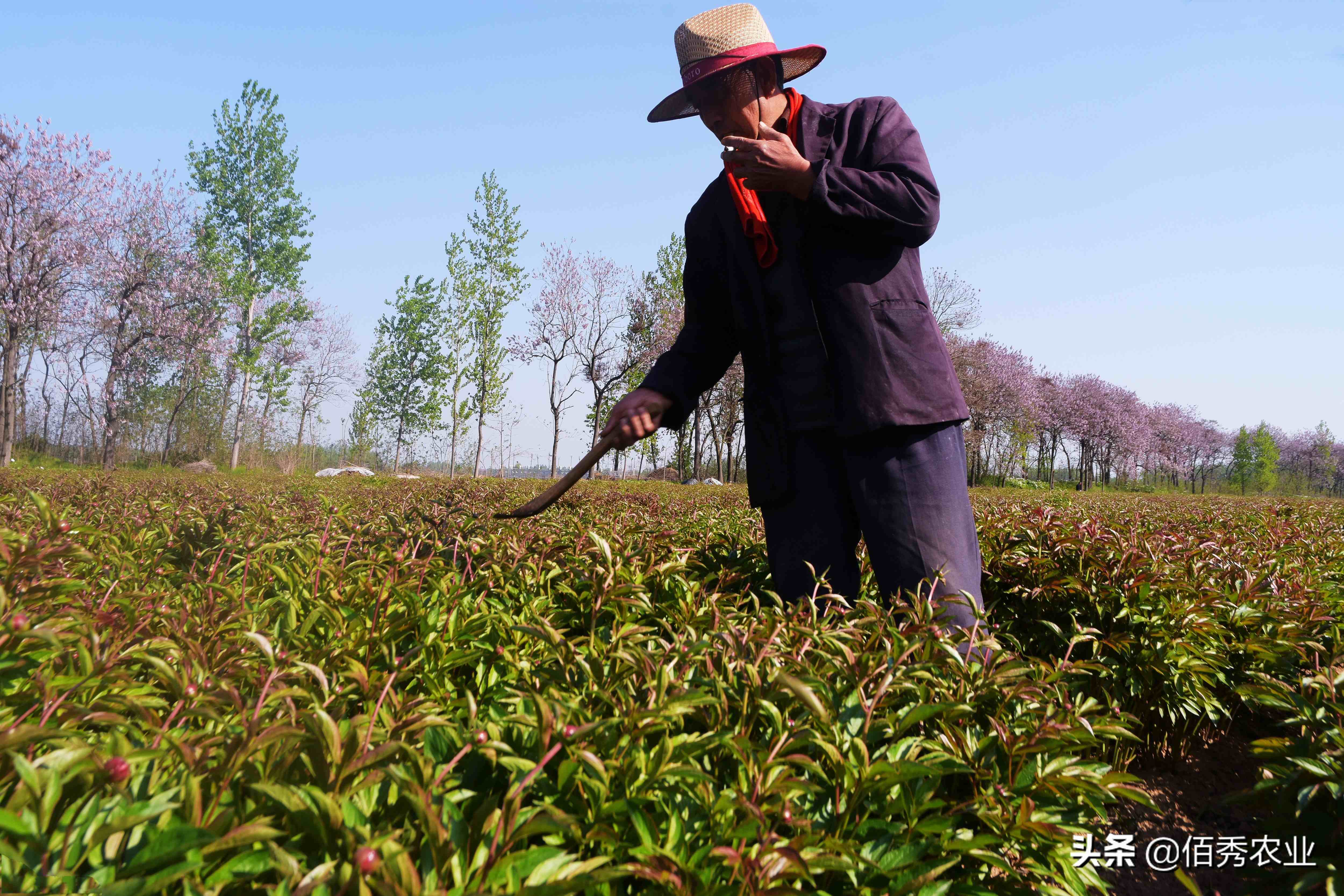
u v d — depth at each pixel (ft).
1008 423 192.24
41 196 92.22
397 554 7.41
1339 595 11.53
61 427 133.08
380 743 3.92
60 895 2.77
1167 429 267.39
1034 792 4.83
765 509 9.04
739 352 9.88
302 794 3.22
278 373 139.23
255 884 3.20
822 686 4.83
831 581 8.41
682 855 3.73
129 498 15.16
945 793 5.30
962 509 7.93
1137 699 9.11
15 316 94.94
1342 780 4.97
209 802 3.37
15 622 4.36
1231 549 12.89
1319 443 314.35
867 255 7.98
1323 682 6.12
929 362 7.88
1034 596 10.07
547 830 3.37
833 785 4.39
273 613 6.93
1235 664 9.62
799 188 7.59
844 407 7.81
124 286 107.34
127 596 6.39
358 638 5.95
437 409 148.15
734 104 8.09
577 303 125.59
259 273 134.41
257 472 112.98
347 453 154.71
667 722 4.39
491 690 5.82
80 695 4.47
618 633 5.74
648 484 62.64
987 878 4.80
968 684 5.57
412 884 2.79
